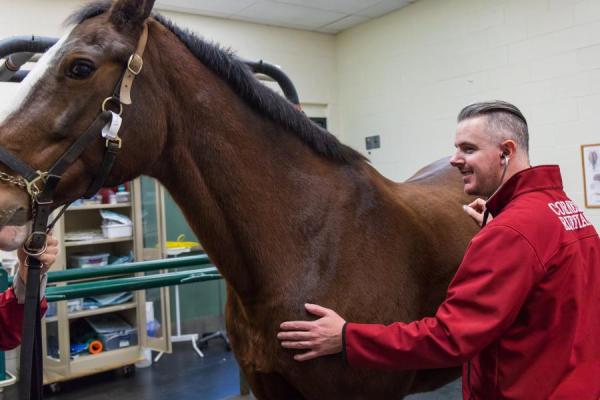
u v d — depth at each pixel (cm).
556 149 340
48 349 340
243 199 104
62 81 90
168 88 101
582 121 325
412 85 439
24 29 339
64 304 314
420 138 438
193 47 108
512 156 99
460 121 105
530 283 87
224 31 447
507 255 87
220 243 107
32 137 88
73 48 91
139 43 97
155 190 352
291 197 108
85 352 339
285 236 105
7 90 327
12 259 311
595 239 100
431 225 133
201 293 440
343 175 117
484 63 380
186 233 432
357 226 112
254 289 107
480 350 91
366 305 107
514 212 92
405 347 92
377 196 120
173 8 416
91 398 305
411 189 149
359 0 420
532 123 352
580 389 88
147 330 361
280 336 101
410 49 438
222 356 367
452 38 402
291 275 104
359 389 107
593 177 321
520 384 91
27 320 92
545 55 341
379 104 473
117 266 171
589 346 91
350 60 500
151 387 317
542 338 90
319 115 514
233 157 104
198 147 103
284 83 183
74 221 378
